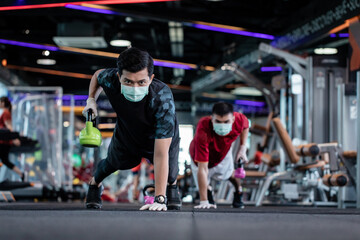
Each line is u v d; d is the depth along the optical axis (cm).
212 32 1335
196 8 1197
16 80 1578
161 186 301
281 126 717
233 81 1784
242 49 1352
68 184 1049
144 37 1512
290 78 986
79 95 1941
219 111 419
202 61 1590
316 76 900
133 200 1139
